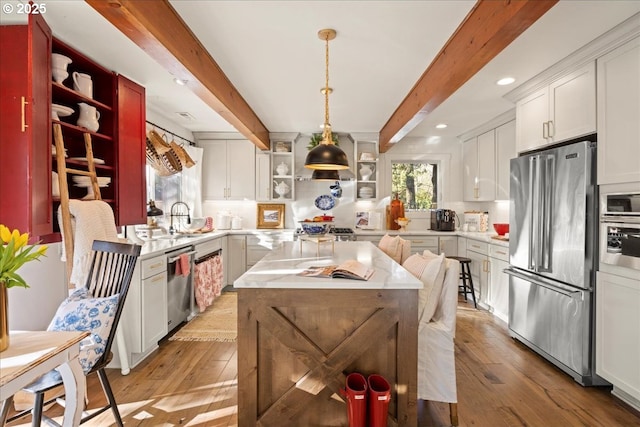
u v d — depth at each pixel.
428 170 5.49
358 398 1.56
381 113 4.08
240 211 5.48
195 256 3.77
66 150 2.62
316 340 1.75
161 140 3.58
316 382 1.72
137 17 1.61
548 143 2.77
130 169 2.96
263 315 1.71
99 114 2.70
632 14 1.92
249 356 1.72
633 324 2.02
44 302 2.34
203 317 3.76
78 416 1.28
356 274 1.77
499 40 1.80
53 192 2.24
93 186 2.45
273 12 1.96
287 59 2.57
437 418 1.98
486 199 4.58
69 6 1.88
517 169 3.05
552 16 1.94
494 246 3.82
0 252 1.15
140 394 2.23
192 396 2.21
